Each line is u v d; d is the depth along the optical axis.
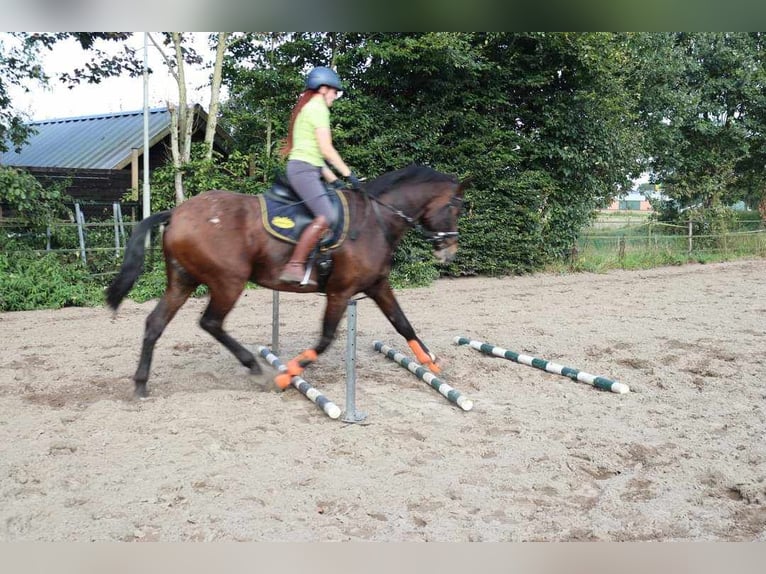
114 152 14.84
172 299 5.32
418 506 3.76
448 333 8.65
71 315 9.73
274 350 7.05
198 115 14.33
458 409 5.46
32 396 5.61
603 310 10.59
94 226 12.34
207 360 6.93
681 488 4.05
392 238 5.57
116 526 3.45
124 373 6.37
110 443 4.54
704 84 20.28
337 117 12.95
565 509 3.77
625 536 3.48
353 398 5.07
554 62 14.91
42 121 19.70
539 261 15.81
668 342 8.06
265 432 4.81
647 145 18.91
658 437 4.90
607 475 4.28
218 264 5.02
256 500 3.77
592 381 6.07
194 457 4.33
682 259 18.19
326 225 5.06
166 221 5.26
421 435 4.83
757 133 20.88
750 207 26.42
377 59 13.39
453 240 5.90
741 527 3.60
